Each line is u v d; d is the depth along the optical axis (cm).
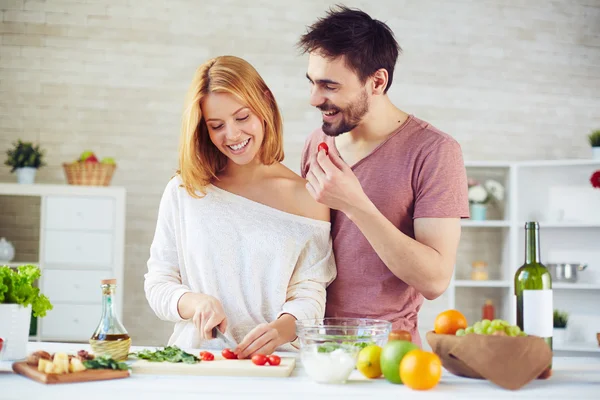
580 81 613
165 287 205
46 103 559
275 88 580
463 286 575
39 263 500
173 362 166
